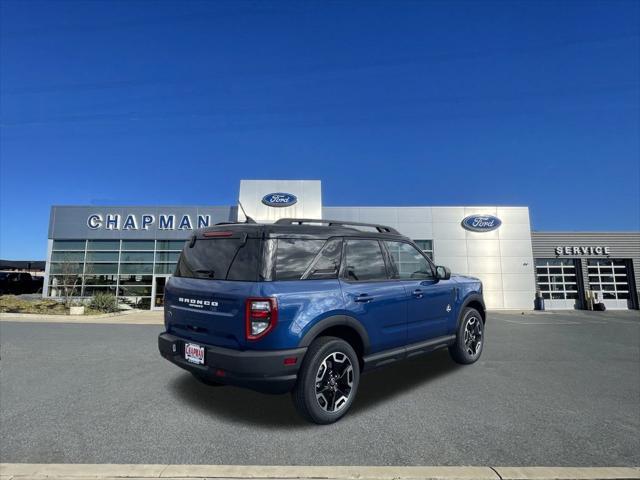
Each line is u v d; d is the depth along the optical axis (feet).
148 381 17.01
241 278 11.93
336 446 10.52
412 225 78.84
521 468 9.25
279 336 11.11
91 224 73.61
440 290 17.48
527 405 13.89
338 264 13.47
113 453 10.09
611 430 11.65
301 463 9.56
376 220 78.18
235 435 11.24
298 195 75.10
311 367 11.61
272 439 10.96
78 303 60.29
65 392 15.42
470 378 17.51
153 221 74.23
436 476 8.91
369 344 13.52
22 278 90.17
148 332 33.68
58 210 73.77
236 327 11.30
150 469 9.09
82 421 12.34
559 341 29.76
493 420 12.43
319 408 11.75
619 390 15.76
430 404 13.96
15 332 33.14
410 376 17.85
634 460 9.76
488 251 79.30
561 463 9.59
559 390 15.71
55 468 9.14
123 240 73.92
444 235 79.10
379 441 10.84
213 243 13.47
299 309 11.62
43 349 24.82
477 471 9.12
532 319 53.98
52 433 11.38
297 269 12.29
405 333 15.23
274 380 10.98
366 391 15.52
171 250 73.92
